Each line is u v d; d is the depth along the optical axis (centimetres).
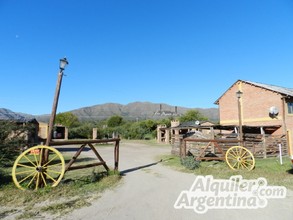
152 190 752
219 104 2648
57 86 791
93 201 628
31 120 1972
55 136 3828
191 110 5347
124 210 559
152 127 4838
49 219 498
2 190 690
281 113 2059
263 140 1748
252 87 2323
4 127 882
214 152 1534
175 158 1616
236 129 1900
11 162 887
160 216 520
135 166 1292
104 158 1666
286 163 1309
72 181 823
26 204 591
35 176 739
